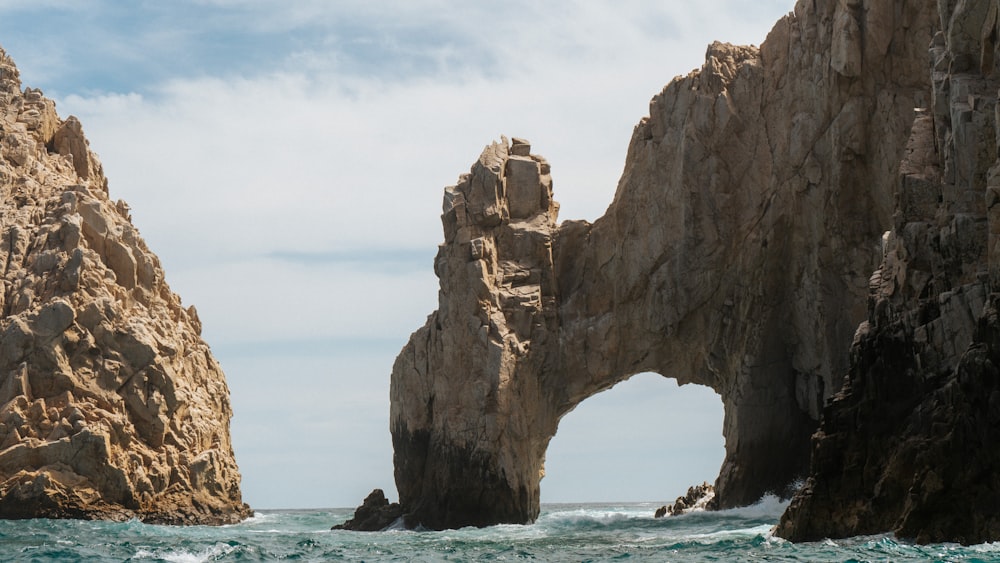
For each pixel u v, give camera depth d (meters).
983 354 38.56
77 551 47.97
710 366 76.06
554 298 79.12
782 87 72.06
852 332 68.25
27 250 81.38
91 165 94.31
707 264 73.88
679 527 62.22
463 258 78.12
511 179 81.19
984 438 38.22
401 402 80.50
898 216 46.97
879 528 41.06
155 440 77.50
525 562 45.34
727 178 73.69
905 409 42.72
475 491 74.00
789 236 71.56
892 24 66.38
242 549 49.84
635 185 77.06
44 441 73.19
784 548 41.62
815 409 70.81
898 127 66.12
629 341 77.81
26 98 92.56
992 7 45.12
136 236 84.75
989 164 43.97
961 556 35.50
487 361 75.25
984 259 42.94
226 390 88.00
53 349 76.00
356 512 78.00
